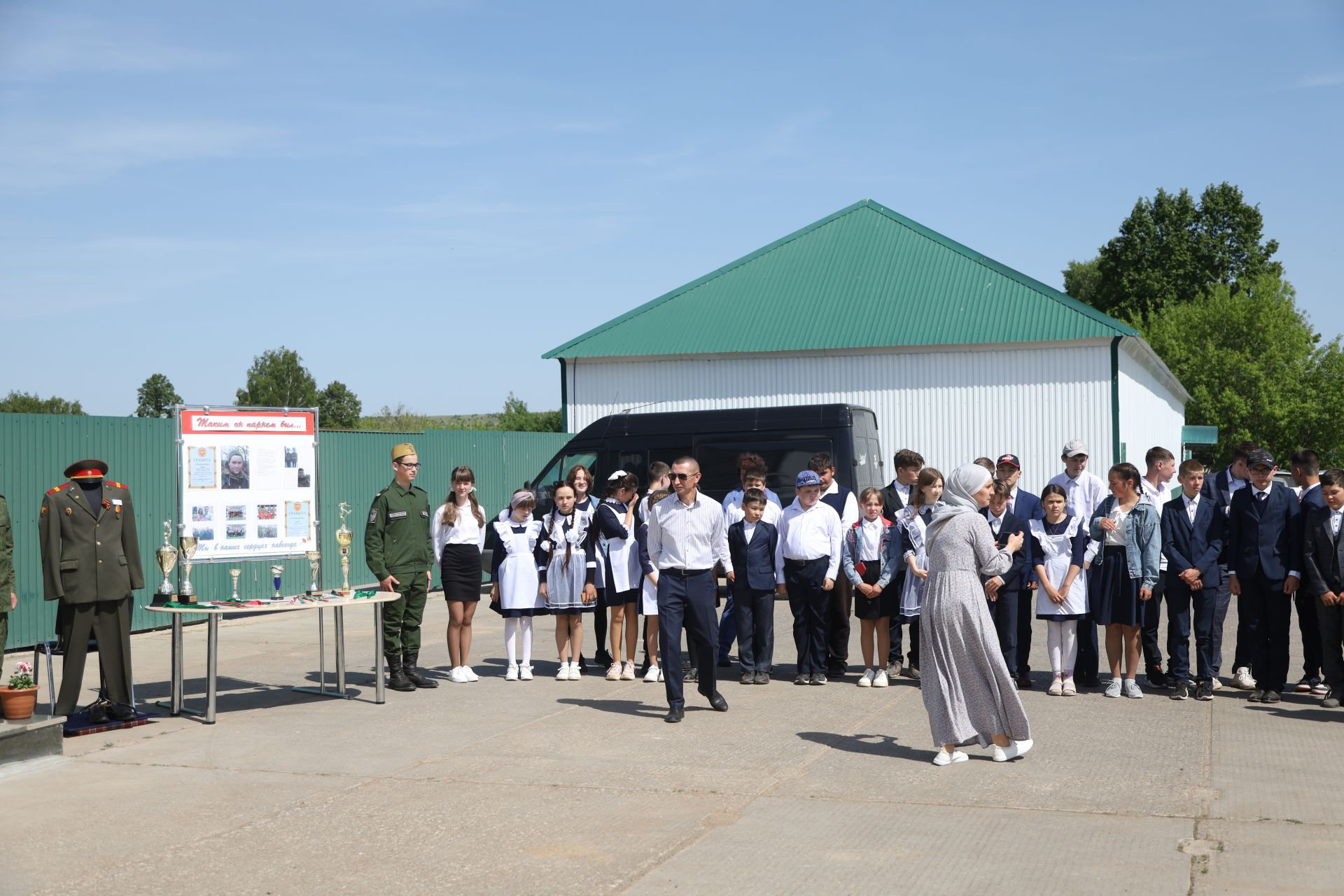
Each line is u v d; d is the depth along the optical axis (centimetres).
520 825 581
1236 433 5338
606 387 2747
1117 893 475
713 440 1705
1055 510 923
